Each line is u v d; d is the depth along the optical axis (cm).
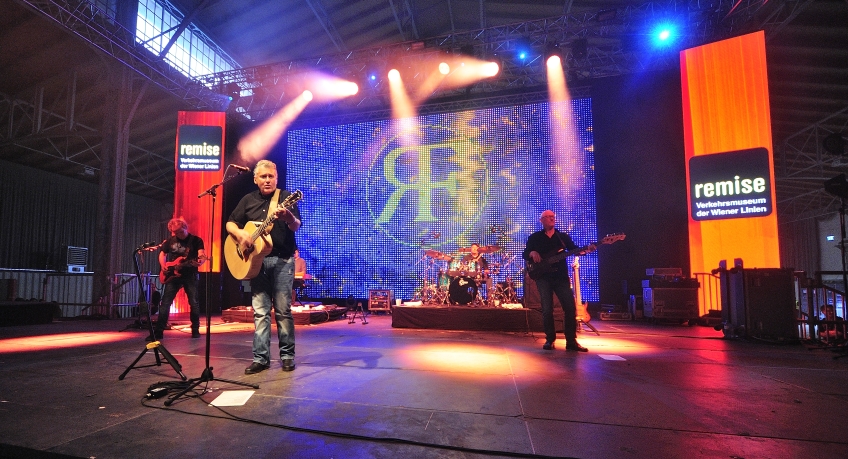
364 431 194
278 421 207
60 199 1336
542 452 173
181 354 393
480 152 1011
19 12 788
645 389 271
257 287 327
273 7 1067
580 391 264
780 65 921
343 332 596
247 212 334
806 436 192
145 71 947
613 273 907
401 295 1009
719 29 827
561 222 952
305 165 1097
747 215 761
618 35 915
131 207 1566
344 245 1051
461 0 1070
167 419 209
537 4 1038
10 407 227
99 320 793
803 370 336
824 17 786
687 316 730
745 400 248
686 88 826
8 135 1001
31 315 692
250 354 392
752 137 766
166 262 501
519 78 1064
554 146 976
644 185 912
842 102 1027
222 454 170
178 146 963
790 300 495
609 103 953
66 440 182
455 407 229
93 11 805
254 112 1146
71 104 952
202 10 1060
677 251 877
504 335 565
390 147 1059
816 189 1634
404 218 1030
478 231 992
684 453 173
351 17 1117
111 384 277
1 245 1161
